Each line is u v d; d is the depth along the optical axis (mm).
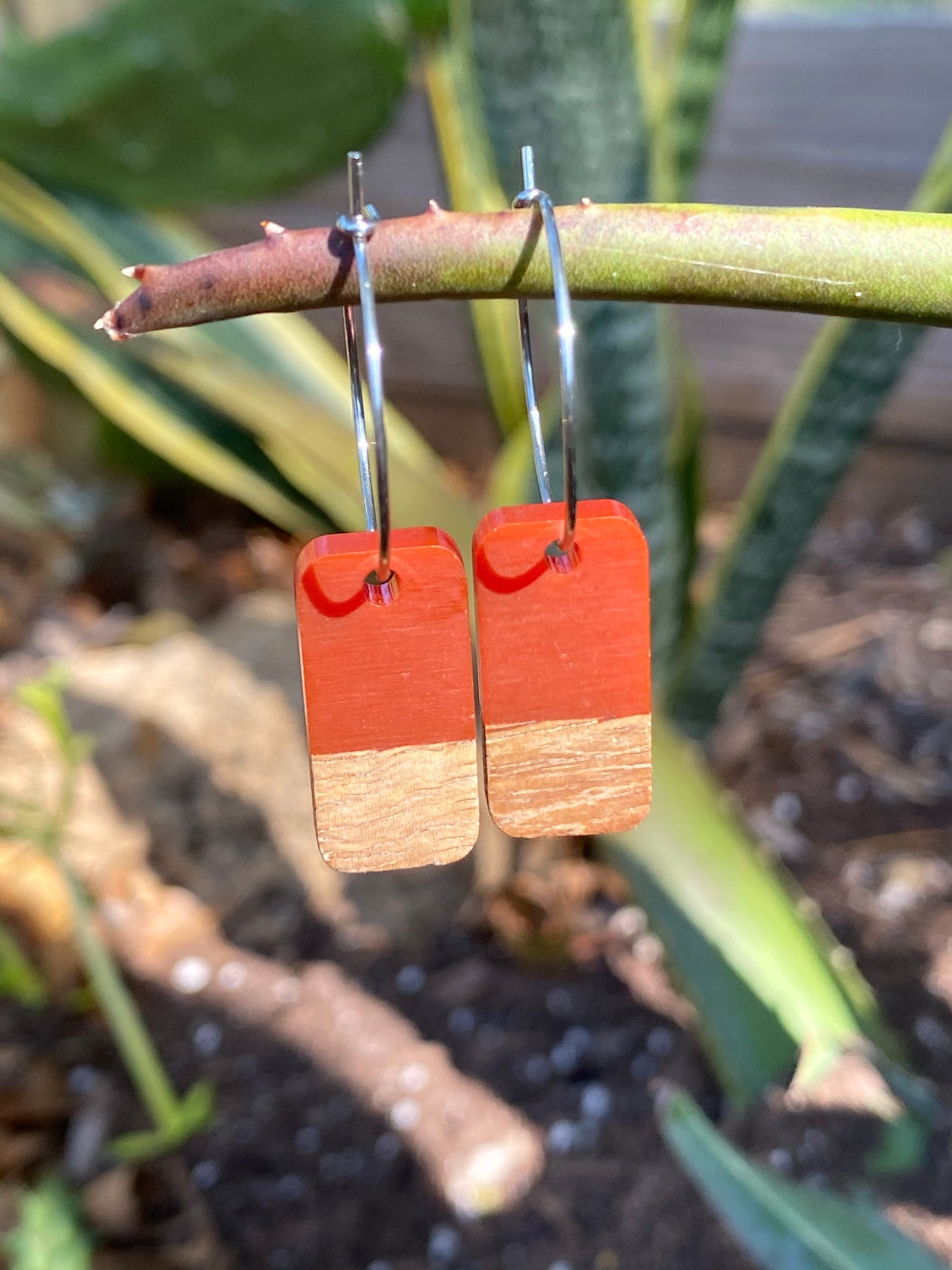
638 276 71
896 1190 151
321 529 225
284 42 249
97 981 167
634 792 93
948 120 271
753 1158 158
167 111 260
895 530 318
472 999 191
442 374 360
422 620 87
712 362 324
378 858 93
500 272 72
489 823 209
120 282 227
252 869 210
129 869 208
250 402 187
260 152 268
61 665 230
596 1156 165
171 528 339
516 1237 156
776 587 189
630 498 174
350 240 70
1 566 317
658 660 199
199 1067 180
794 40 278
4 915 197
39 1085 176
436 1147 168
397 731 89
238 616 248
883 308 71
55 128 262
